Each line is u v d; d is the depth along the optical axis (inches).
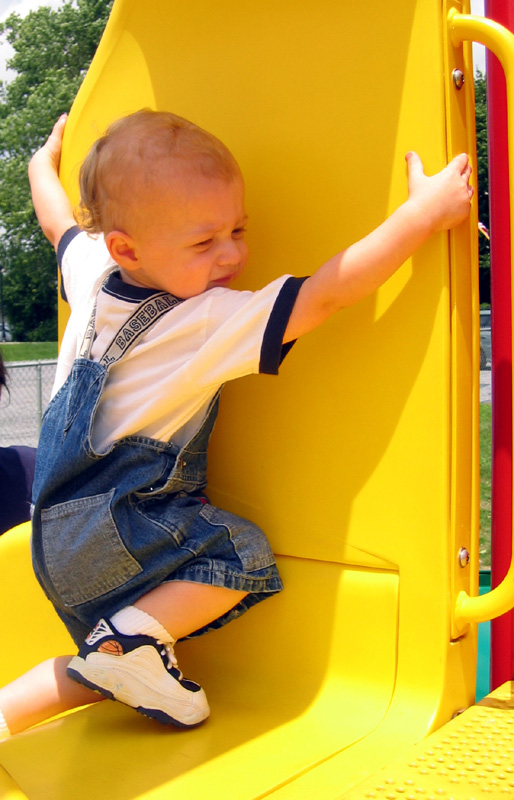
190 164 41.4
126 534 40.8
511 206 37.3
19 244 884.0
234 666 44.9
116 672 38.8
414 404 40.3
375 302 41.5
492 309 42.4
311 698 41.5
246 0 46.3
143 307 43.7
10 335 898.1
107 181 42.9
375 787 31.1
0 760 35.5
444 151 39.5
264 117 45.5
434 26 39.5
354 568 42.2
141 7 51.2
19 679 43.9
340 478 42.8
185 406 42.8
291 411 44.6
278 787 33.1
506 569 42.1
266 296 40.6
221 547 42.7
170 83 49.7
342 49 42.6
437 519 39.5
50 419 45.1
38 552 43.3
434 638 39.3
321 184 43.4
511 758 33.4
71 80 884.0
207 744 37.1
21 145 874.1
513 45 37.4
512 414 38.7
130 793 32.5
